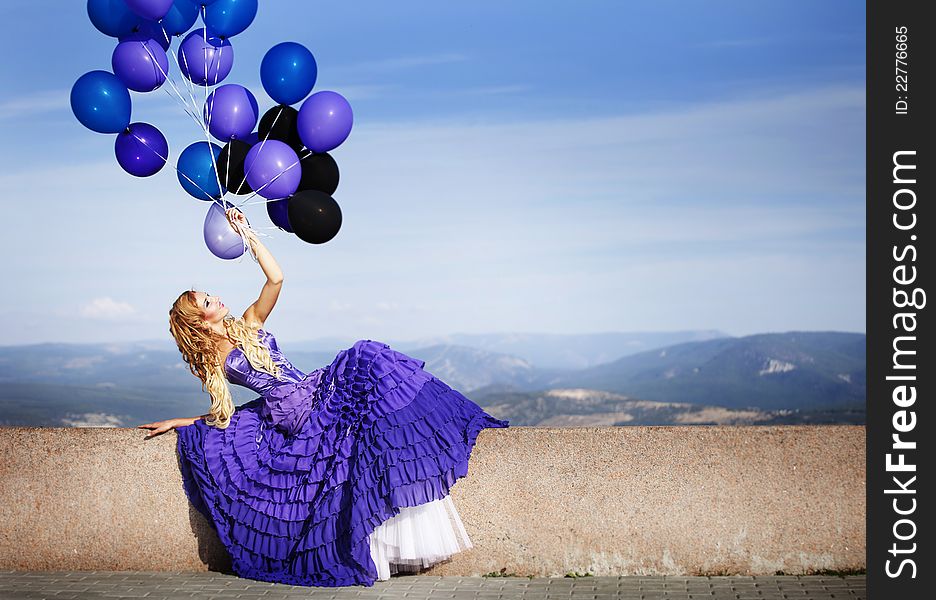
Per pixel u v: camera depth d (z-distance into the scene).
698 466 3.96
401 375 4.00
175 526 4.18
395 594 3.76
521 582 3.92
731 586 3.78
